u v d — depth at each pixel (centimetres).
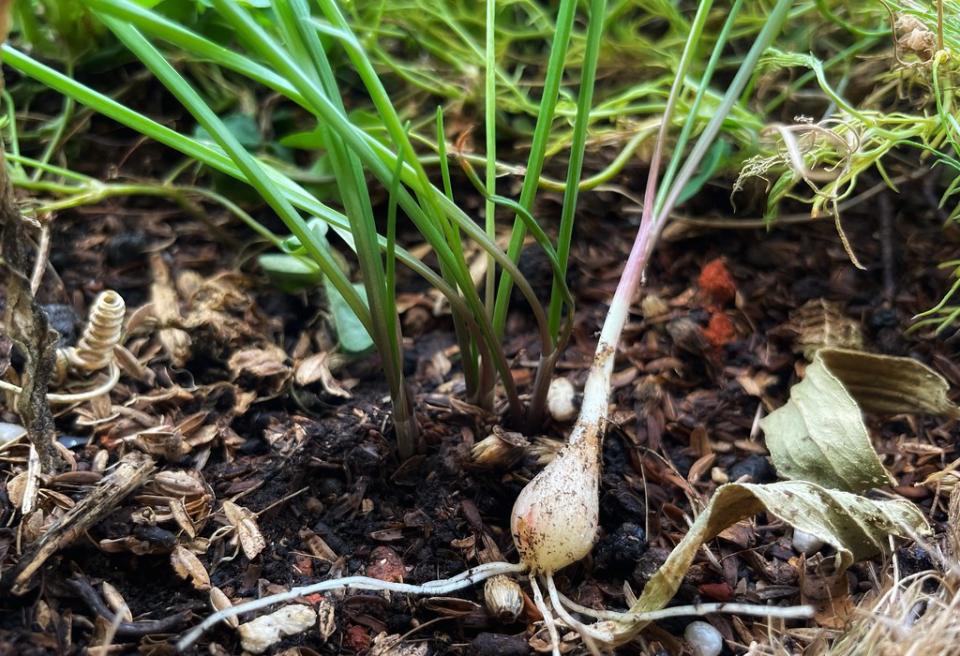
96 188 21
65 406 17
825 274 21
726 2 27
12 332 14
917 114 22
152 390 18
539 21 26
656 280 22
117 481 14
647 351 20
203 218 22
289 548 15
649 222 16
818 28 25
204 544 15
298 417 18
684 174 16
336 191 22
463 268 15
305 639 14
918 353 20
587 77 14
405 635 14
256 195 22
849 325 20
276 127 24
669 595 13
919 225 22
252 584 15
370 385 19
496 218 23
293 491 16
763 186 22
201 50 12
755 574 15
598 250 22
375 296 14
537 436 17
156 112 24
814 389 16
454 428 18
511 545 15
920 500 17
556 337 17
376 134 22
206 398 18
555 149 22
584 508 14
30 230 20
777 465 17
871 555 14
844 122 18
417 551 15
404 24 25
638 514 16
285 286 21
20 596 13
